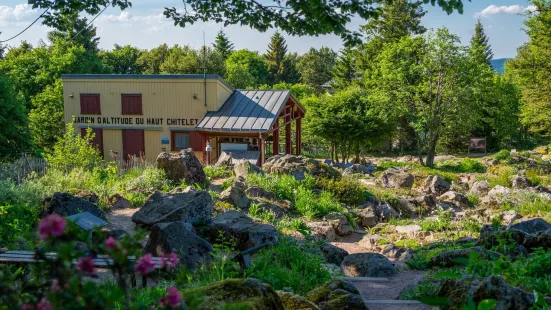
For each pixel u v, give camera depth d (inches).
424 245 559.2
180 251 343.0
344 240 647.1
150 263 110.3
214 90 1289.4
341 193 819.4
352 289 269.1
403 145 2331.4
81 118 1396.4
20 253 291.0
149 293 212.5
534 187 1002.1
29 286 111.0
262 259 346.3
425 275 337.1
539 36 1683.1
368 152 2322.8
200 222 490.9
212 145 1342.3
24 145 1167.6
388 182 1087.0
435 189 1026.1
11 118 1135.6
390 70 1700.3
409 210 860.0
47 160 909.8
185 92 1307.8
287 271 326.3
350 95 1711.4
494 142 2252.7
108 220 531.5
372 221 745.0
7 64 2043.6
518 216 701.9
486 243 424.2
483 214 780.6
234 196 671.1
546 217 684.1
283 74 4072.3
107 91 1365.7
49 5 402.0
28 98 1973.4
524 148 2234.3
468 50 1626.5
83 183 701.3
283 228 573.0
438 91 1640.0
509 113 2190.0
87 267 101.5
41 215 486.3
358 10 313.4
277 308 190.5
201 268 322.7
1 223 405.7
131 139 1370.6
